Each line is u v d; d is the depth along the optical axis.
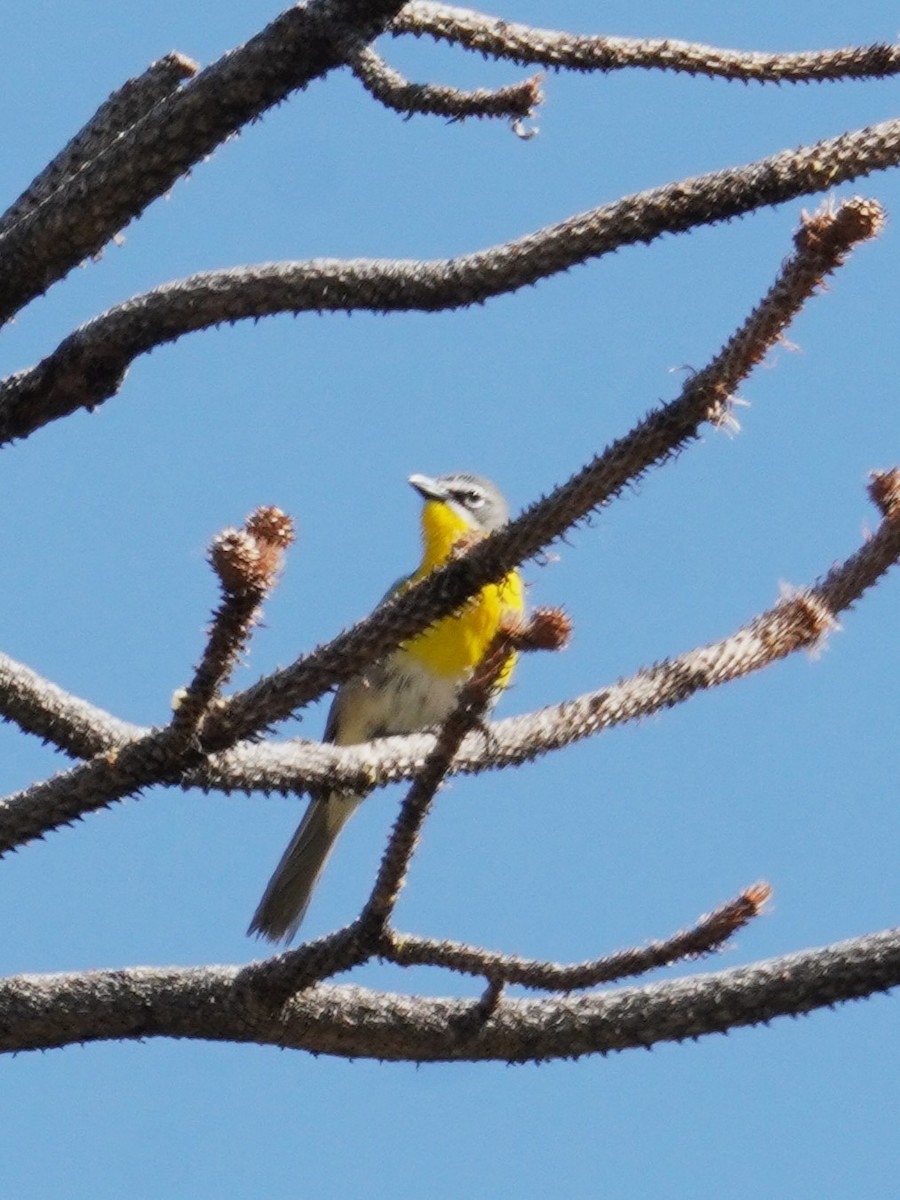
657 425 6.50
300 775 7.66
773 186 7.68
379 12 7.55
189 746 6.77
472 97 8.91
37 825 6.85
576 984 7.58
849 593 8.55
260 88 7.62
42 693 8.00
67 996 8.33
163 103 7.70
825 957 7.68
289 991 8.10
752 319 6.40
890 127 7.64
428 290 8.07
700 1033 7.82
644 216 7.80
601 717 8.27
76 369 8.60
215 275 8.34
